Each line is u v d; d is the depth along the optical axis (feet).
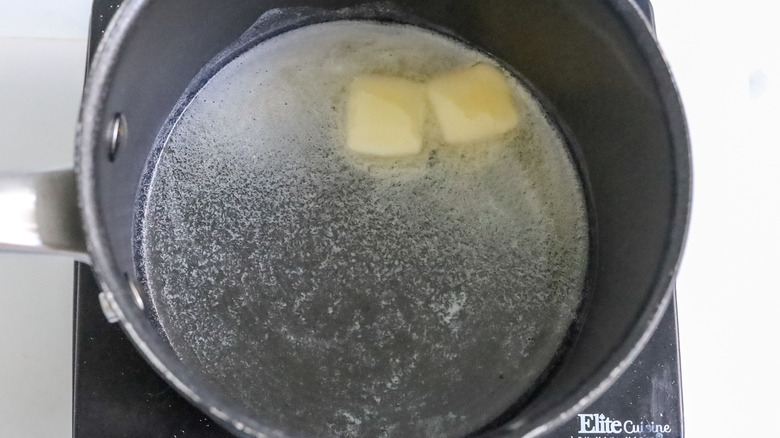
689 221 0.63
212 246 0.83
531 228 0.86
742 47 1.03
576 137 0.87
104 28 0.87
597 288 0.81
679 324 0.96
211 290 0.82
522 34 0.83
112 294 0.55
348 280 0.83
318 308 0.82
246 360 0.80
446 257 0.84
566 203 0.87
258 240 0.83
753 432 0.94
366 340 0.81
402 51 0.93
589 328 0.78
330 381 0.80
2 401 0.94
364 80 0.90
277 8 0.85
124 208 0.73
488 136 0.89
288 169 0.86
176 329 0.80
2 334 0.96
